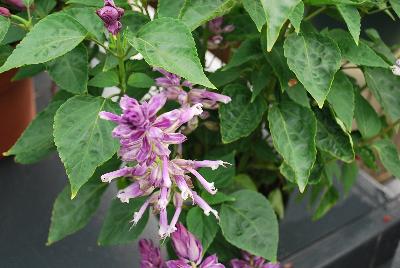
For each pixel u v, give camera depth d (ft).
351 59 1.28
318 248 1.82
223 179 1.38
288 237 1.85
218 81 1.43
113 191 1.88
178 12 1.21
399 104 1.41
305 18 1.38
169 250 1.52
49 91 2.12
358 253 1.89
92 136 1.13
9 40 1.31
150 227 1.79
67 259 1.67
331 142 1.38
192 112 1.04
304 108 1.34
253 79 1.36
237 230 1.34
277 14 0.98
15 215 1.75
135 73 1.28
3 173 1.87
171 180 1.11
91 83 1.27
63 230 1.42
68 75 1.24
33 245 1.68
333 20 1.79
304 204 1.96
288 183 1.64
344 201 1.99
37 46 1.06
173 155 1.30
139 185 1.12
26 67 1.41
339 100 1.31
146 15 1.34
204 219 1.34
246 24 1.50
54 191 1.84
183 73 1.02
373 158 1.57
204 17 1.15
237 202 1.38
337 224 1.91
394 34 1.80
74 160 1.10
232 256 1.53
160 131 0.96
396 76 1.42
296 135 1.31
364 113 1.47
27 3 1.25
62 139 1.11
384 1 1.34
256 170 1.74
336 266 1.84
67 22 1.10
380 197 2.03
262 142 1.64
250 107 1.37
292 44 1.22
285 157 1.27
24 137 1.26
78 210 1.44
